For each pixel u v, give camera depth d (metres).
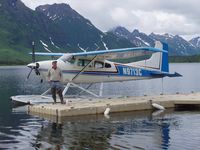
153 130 13.20
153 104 18.61
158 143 11.18
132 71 22.39
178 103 19.41
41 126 13.98
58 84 17.64
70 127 13.73
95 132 12.83
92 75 21.02
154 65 23.38
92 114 16.78
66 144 11.05
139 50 19.72
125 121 15.09
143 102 18.44
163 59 23.73
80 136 12.15
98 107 16.94
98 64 21.19
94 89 34.94
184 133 12.62
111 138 11.88
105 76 21.45
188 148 10.56
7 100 23.00
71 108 16.31
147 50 19.81
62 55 22.19
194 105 19.38
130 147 10.70
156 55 23.39
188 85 40.97
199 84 42.31
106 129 13.38
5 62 185.25
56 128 13.55
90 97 21.97
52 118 15.75
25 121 15.09
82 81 20.94
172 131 12.99
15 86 36.69
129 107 17.91
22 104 20.88
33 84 40.09
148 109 18.62
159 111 18.06
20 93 28.44
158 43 23.48
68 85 20.48
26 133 12.70
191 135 12.29
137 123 14.63
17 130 13.25
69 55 20.28
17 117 16.16
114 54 20.28
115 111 17.48
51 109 16.48
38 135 12.35
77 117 15.98
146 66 23.03
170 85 41.34
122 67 22.03
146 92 31.73
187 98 20.03
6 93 28.47
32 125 14.18
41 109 17.16
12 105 20.39
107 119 15.54
